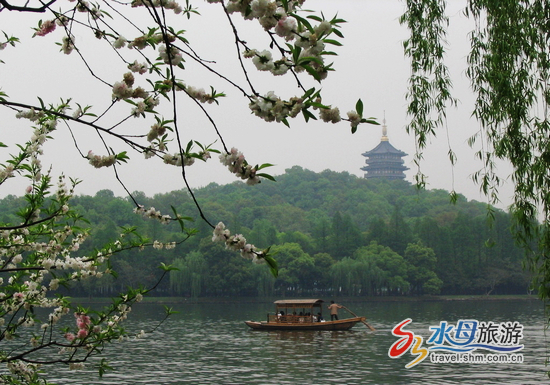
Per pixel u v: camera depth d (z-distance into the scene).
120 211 139.88
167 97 5.88
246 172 5.01
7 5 5.02
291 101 4.58
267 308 82.62
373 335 43.78
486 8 12.10
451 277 110.56
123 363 30.41
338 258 116.00
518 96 11.69
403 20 13.03
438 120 12.76
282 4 4.43
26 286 8.91
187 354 34.16
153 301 94.88
